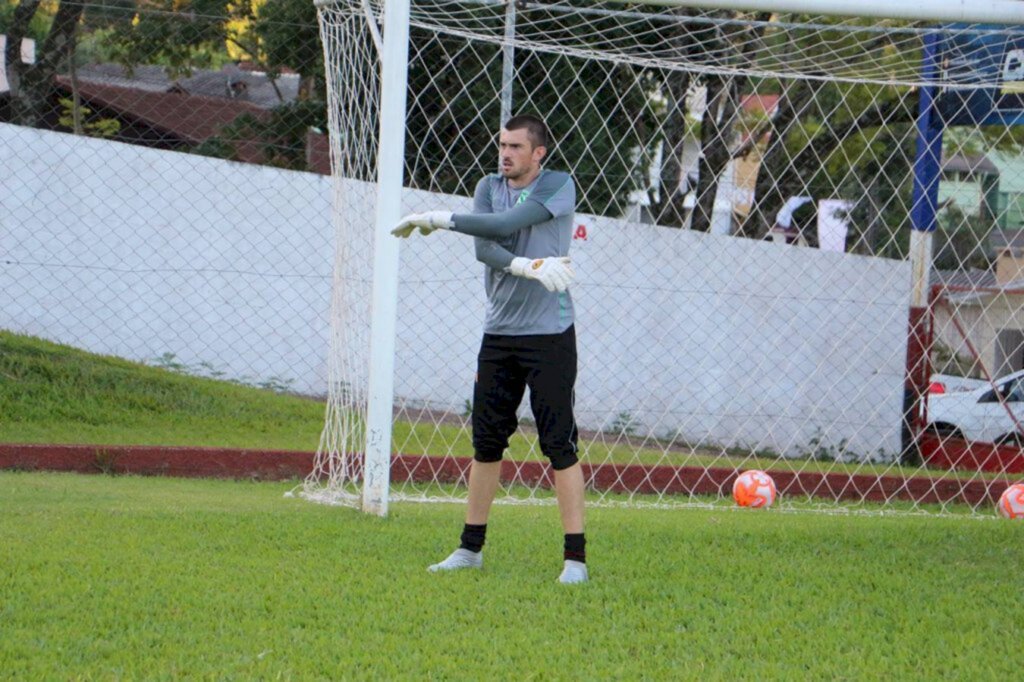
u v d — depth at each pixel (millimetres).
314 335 39688
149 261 38375
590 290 43438
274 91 44219
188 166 38594
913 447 43594
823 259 45312
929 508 31984
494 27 31422
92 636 12797
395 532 20125
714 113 47531
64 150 37625
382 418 22609
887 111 49156
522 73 41531
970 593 16703
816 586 16906
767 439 44781
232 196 38969
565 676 11984
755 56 38844
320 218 39625
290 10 42000
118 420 33625
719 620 14531
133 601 14297
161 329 38500
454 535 20172
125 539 18062
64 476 28062
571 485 16531
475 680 11773
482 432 16922
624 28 31266
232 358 39094
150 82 43312
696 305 44344
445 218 16000
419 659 12414
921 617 15078
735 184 53031
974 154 55844
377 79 28938
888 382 45594
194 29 42594
